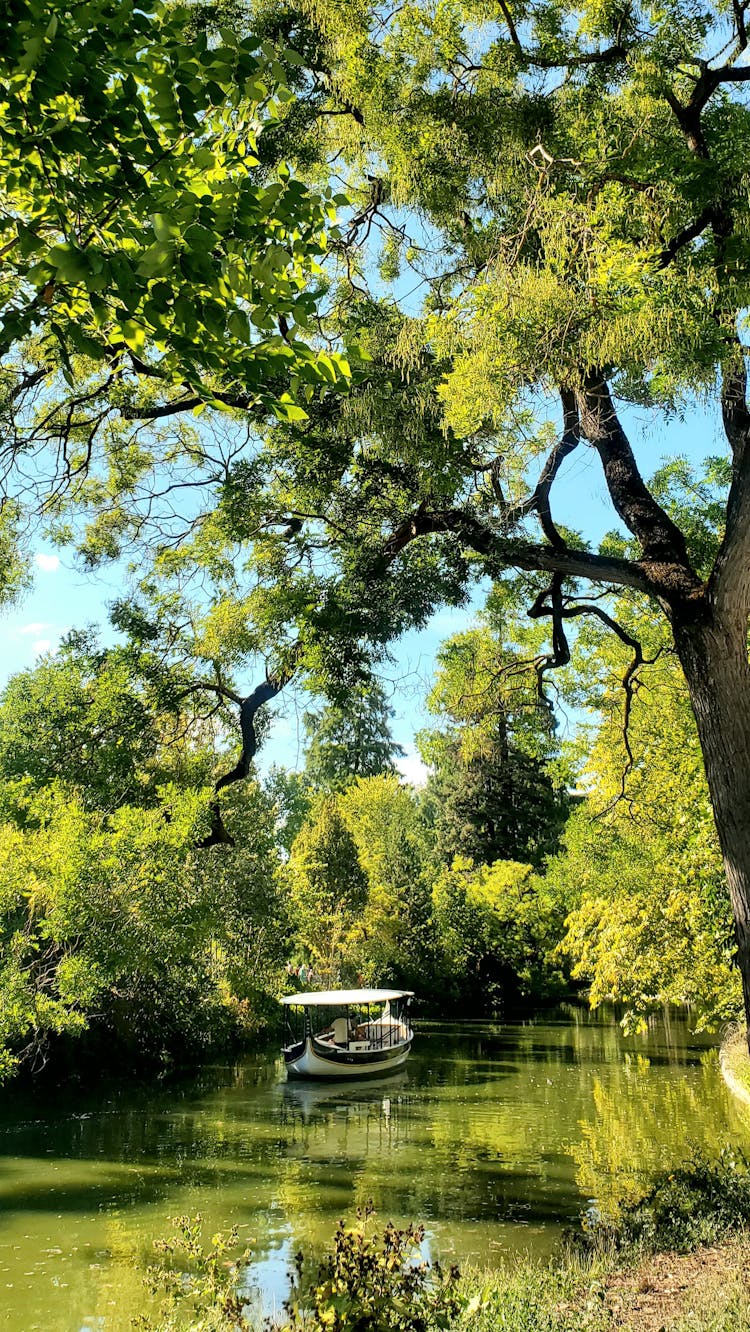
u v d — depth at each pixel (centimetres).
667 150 745
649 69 816
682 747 1827
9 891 1371
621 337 676
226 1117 2034
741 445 772
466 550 1077
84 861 1266
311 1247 1159
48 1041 2278
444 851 5278
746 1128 1727
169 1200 1378
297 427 978
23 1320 948
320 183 952
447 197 878
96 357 362
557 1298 786
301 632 1033
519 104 831
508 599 1312
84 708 1295
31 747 1333
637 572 856
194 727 1341
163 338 364
